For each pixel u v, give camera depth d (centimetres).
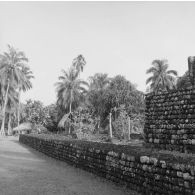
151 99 1278
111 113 3766
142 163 721
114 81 3888
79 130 3253
